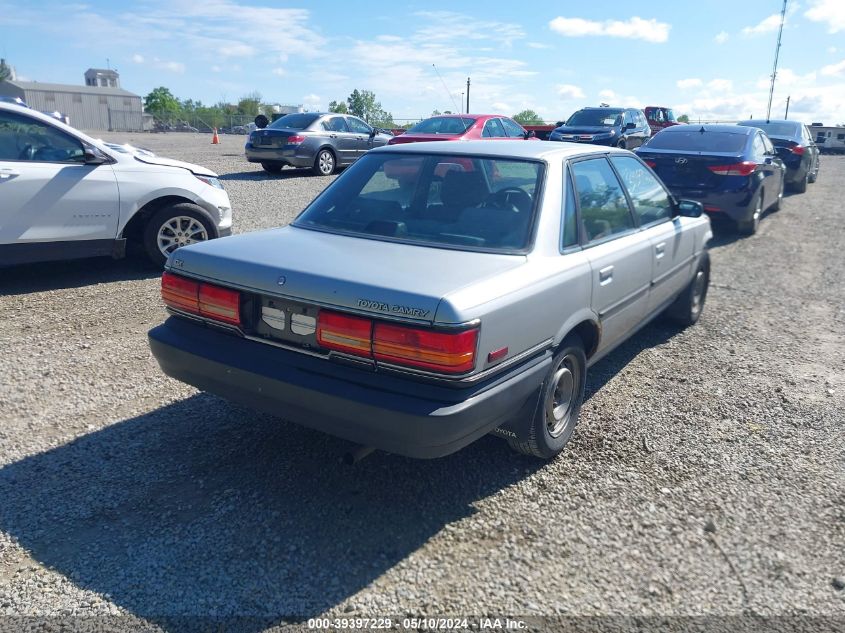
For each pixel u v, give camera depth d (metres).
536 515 3.36
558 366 3.73
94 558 2.96
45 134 6.61
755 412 4.60
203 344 3.45
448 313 2.86
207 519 3.25
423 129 15.41
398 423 2.91
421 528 3.23
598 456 3.96
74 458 3.74
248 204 12.01
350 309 3.00
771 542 3.22
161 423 4.16
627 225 4.63
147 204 7.29
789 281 8.32
